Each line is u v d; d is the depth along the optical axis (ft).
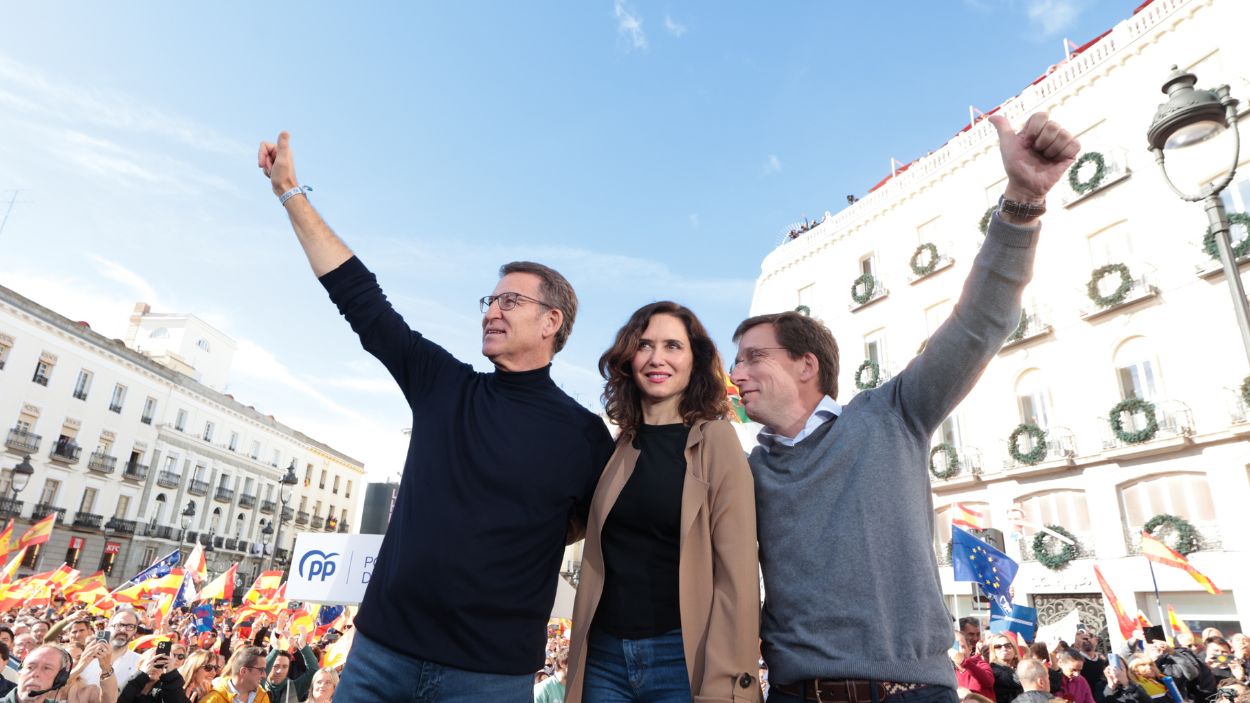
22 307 116.57
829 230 84.94
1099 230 59.72
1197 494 50.67
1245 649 29.22
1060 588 55.83
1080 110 62.85
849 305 79.30
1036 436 59.26
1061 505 58.18
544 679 26.66
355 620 7.22
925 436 7.17
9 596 45.06
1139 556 52.19
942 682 6.14
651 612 7.17
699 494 7.33
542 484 7.50
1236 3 52.75
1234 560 47.09
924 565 6.54
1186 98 16.10
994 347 6.58
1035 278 63.62
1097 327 57.98
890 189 78.38
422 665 6.64
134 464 137.69
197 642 36.04
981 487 63.46
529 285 8.53
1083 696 23.73
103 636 28.78
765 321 8.32
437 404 7.91
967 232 69.82
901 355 73.61
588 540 7.69
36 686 16.53
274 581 53.57
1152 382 54.34
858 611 6.32
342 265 8.20
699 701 6.31
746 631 6.57
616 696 7.10
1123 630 37.83
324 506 199.62
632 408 8.43
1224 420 49.32
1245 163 51.31
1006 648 24.97
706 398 8.23
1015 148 6.33
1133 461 53.88
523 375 8.29
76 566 124.16
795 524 7.00
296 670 25.07
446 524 7.01
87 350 129.08
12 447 114.01
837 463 6.94
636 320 8.61
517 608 7.06
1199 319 51.80
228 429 163.84
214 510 156.76
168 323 171.94
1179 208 54.24
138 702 18.37
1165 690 24.79
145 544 138.10
